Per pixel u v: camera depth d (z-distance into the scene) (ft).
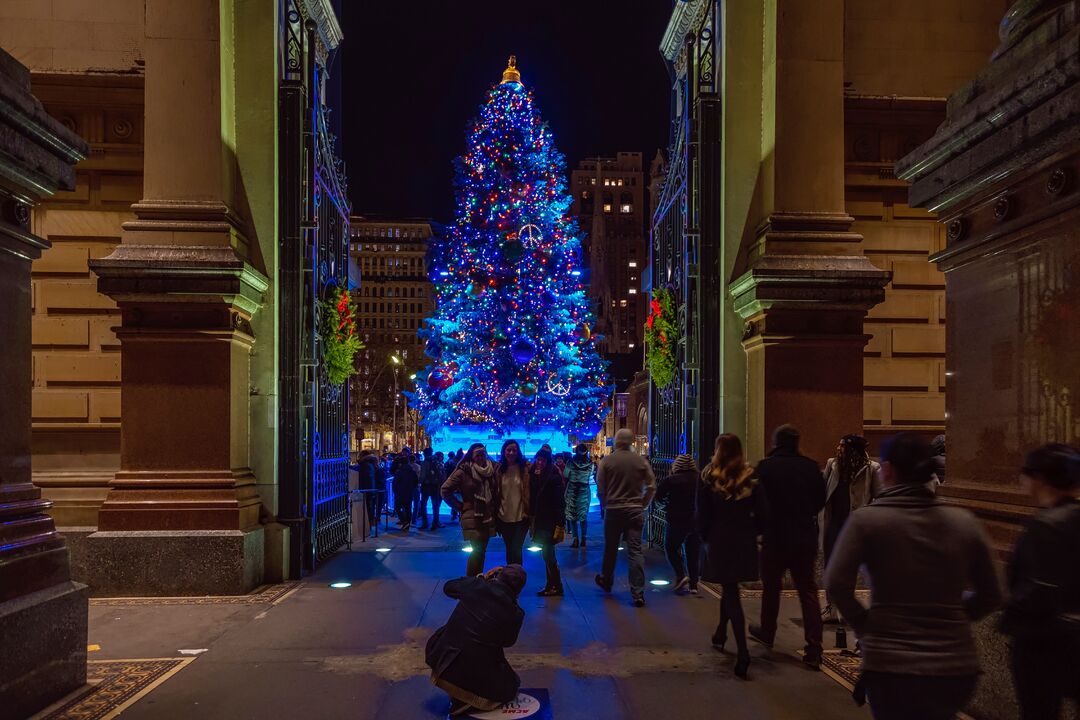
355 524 45.50
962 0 35.76
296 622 25.26
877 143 35.27
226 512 29.63
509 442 30.01
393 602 28.22
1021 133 15.24
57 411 32.32
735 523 20.34
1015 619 11.05
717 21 36.63
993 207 17.21
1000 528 15.93
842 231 32.60
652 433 46.24
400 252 440.86
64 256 32.91
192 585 29.17
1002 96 15.49
